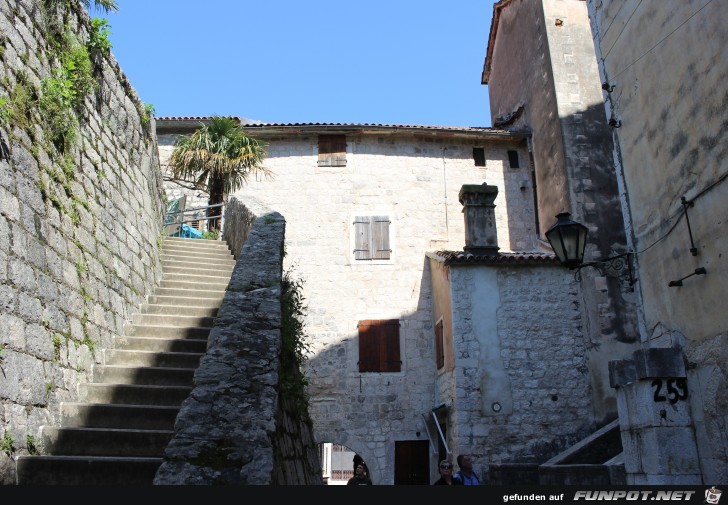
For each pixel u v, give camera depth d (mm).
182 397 5469
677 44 6738
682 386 6410
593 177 14570
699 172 6352
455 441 12008
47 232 5160
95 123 6789
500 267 12789
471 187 13484
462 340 12234
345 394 14406
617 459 9711
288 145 16266
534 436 11789
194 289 8711
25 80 5109
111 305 6551
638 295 7656
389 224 15719
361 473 8039
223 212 13203
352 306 15094
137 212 8117
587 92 15375
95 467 4230
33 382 4574
